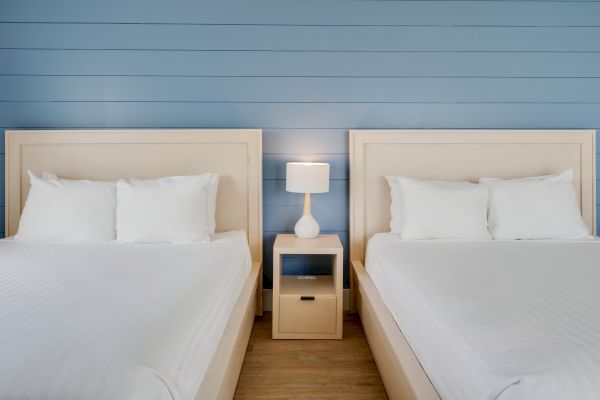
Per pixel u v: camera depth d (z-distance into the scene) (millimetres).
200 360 1046
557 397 728
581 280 1355
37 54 2561
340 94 2621
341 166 2648
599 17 2625
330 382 1764
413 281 1458
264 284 2684
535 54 2633
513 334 933
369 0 2584
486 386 819
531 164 2605
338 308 2188
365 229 2609
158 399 778
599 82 2654
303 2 2576
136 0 2549
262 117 2621
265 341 2168
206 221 2225
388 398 1640
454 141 2580
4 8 2533
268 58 2592
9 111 2586
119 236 2104
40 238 2125
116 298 1127
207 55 2584
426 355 1203
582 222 2283
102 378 736
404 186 2342
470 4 2604
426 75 2627
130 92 2588
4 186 2615
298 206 2666
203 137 2537
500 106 2650
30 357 775
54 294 1154
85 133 2521
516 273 1459
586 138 2600
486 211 2328
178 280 1346
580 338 881
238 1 2564
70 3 2539
